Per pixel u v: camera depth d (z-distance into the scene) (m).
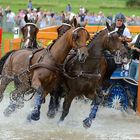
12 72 12.98
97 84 12.32
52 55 11.88
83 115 13.75
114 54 12.24
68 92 12.44
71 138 10.95
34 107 11.72
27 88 12.42
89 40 12.43
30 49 13.21
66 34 11.76
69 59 12.25
